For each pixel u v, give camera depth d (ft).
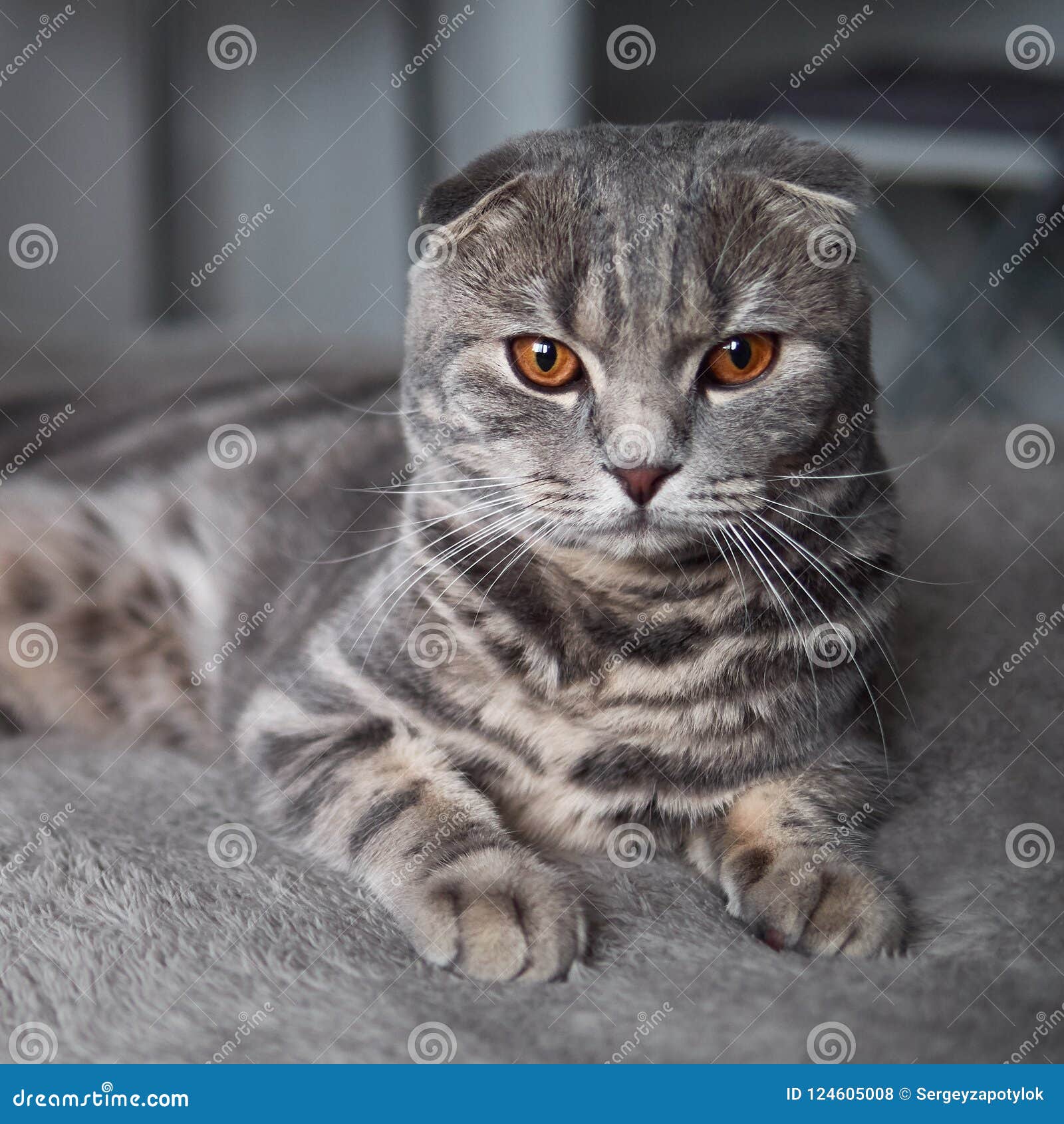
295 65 13.58
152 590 6.22
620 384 4.23
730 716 4.66
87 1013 3.67
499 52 11.84
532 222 4.37
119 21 13.37
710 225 4.28
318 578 5.75
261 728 5.17
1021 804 4.88
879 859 4.52
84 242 13.69
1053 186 10.34
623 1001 3.73
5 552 6.16
